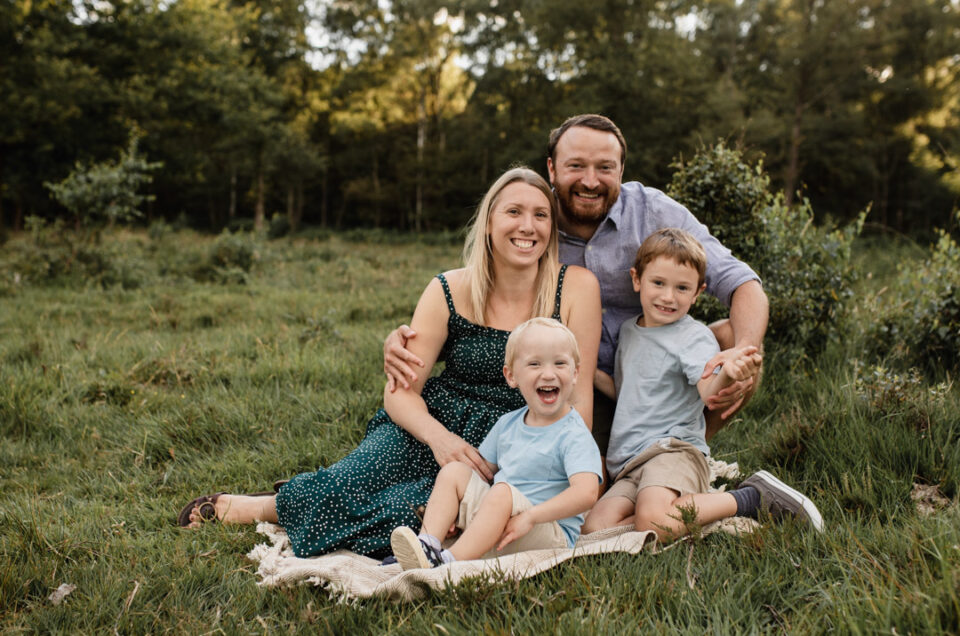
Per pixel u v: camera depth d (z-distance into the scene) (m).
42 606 2.10
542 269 2.90
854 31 25.86
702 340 2.72
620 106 28.42
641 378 2.79
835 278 4.64
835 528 2.32
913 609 1.59
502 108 37.28
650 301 2.81
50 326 6.86
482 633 1.74
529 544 2.31
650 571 2.06
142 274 10.98
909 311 4.62
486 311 2.90
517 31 34.44
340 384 4.56
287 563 2.32
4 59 22.77
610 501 2.61
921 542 1.97
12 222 32.25
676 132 27.62
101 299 9.01
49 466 3.42
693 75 28.14
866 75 29.03
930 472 2.75
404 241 32.59
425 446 2.74
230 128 29.20
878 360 4.26
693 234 3.16
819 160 30.80
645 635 1.72
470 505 2.38
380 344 5.65
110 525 2.71
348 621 1.95
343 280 12.00
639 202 3.23
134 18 25.64
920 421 3.09
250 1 38.25
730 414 2.81
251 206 50.00
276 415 3.99
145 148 26.78
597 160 3.01
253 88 31.89
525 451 2.47
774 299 4.49
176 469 3.35
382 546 2.46
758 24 32.34
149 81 26.38
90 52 24.67
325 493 2.50
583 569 2.11
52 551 2.40
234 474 3.27
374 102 42.72
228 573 2.29
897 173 32.00
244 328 6.75
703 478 2.59
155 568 2.30
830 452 2.94
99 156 25.22
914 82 28.17
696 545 2.23
